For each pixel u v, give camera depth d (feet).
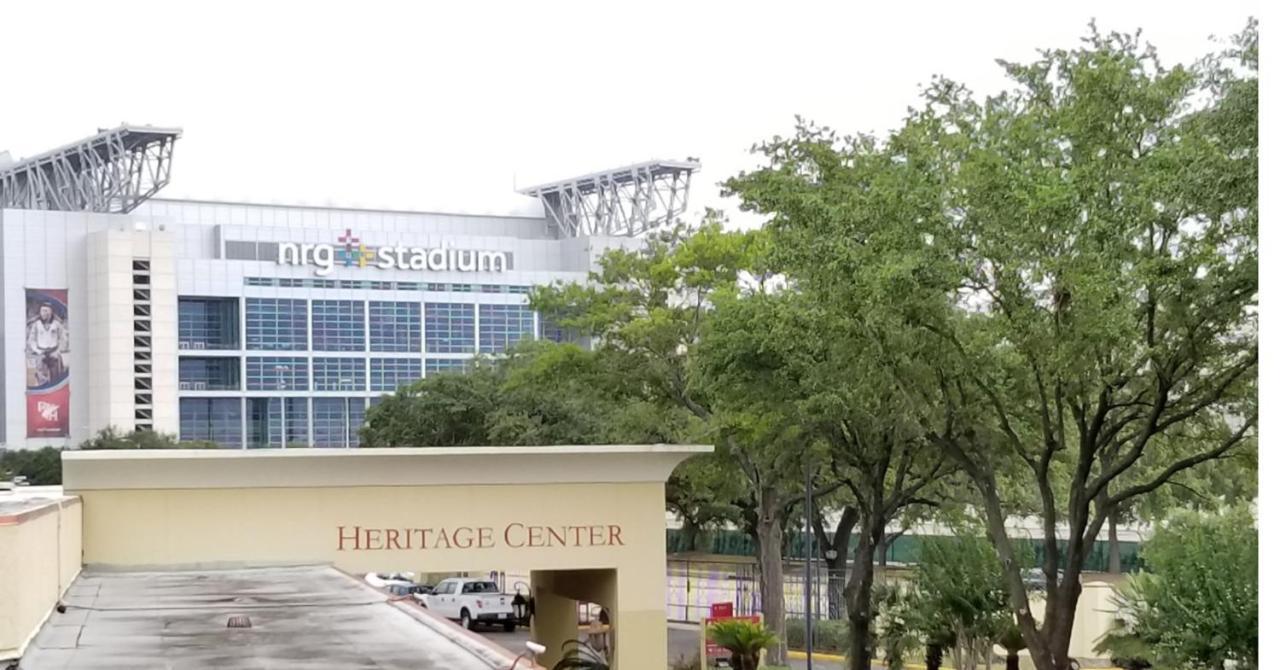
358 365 593.01
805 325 88.89
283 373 580.71
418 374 599.98
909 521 172.96
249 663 36.68
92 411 538.47
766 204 92.17
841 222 79.97
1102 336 71.26
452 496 77.87
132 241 539.29
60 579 54.19
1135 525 243.60
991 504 85.87
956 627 106.52
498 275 616.39
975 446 88.48
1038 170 74.18
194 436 564.30
